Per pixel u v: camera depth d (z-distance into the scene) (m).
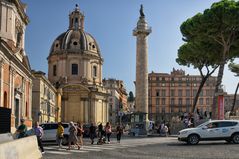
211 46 46.59
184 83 138.75
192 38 46.44
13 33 37.00
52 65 94.94
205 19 42.22
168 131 46.84
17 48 37.81
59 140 25.59
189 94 138.38
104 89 97.94
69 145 24.23
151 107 137.50
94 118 92.75
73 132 24.34
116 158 17.69
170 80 139.00
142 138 40.16
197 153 19.53
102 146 27.23
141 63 58.16
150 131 52.31
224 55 43.22
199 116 49.22
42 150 21.42
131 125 55.34
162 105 137.75
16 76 38.78
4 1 35.66
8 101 34.88
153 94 138.12
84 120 91.75
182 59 51.81
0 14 35.38
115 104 144.62
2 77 32.25
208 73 52.06
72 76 92.50
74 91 91.75
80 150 23.52
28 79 46.22
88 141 35.53
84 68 93.12
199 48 46.97
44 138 30.83
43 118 67.62
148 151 21.52
